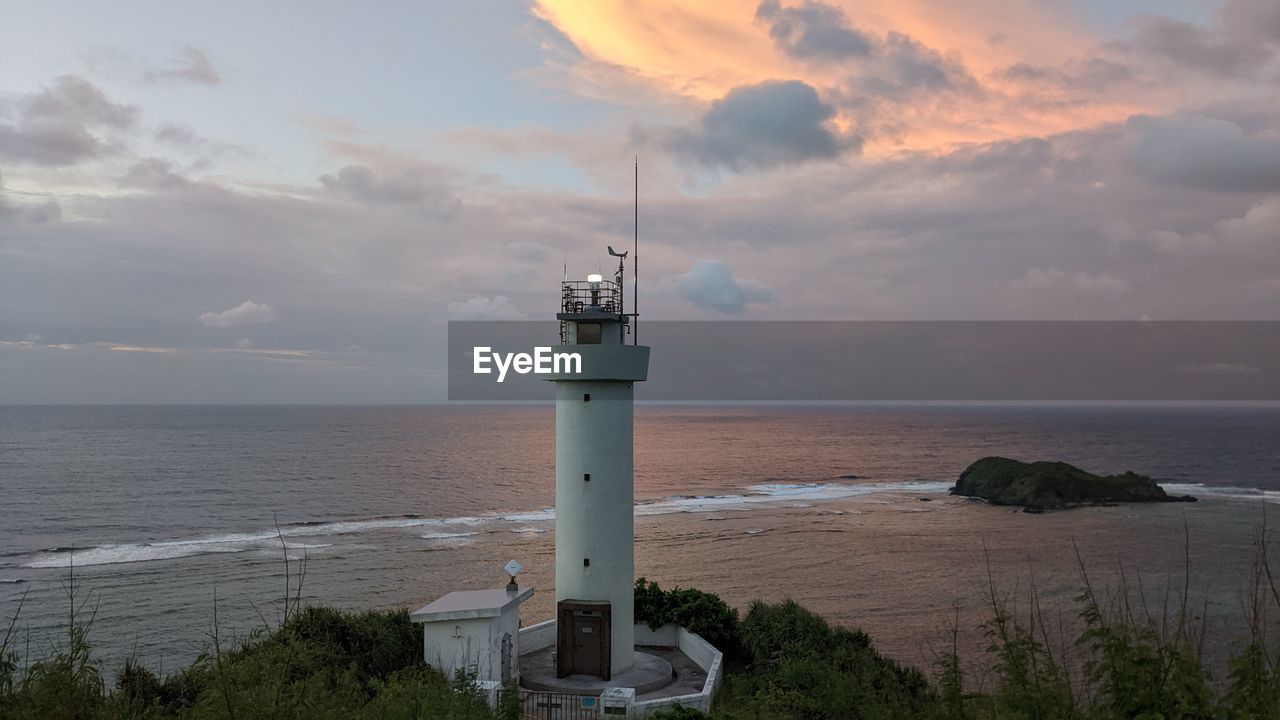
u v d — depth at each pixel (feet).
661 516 291.58
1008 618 37.42
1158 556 201.36
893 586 172.55
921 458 563.07
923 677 75.00
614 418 76.64
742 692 68.95
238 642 56.90
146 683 49.19
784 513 299.58
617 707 63.46
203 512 289.33
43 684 35.96
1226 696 28.12
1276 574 156.56
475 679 60.85
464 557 209.77
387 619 78.07
